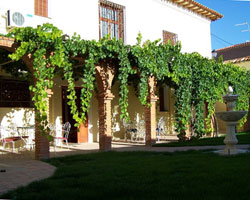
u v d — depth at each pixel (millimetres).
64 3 9523
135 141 12000
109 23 10938
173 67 10250
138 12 11914
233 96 7375
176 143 10273
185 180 4453
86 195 3799
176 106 10812
